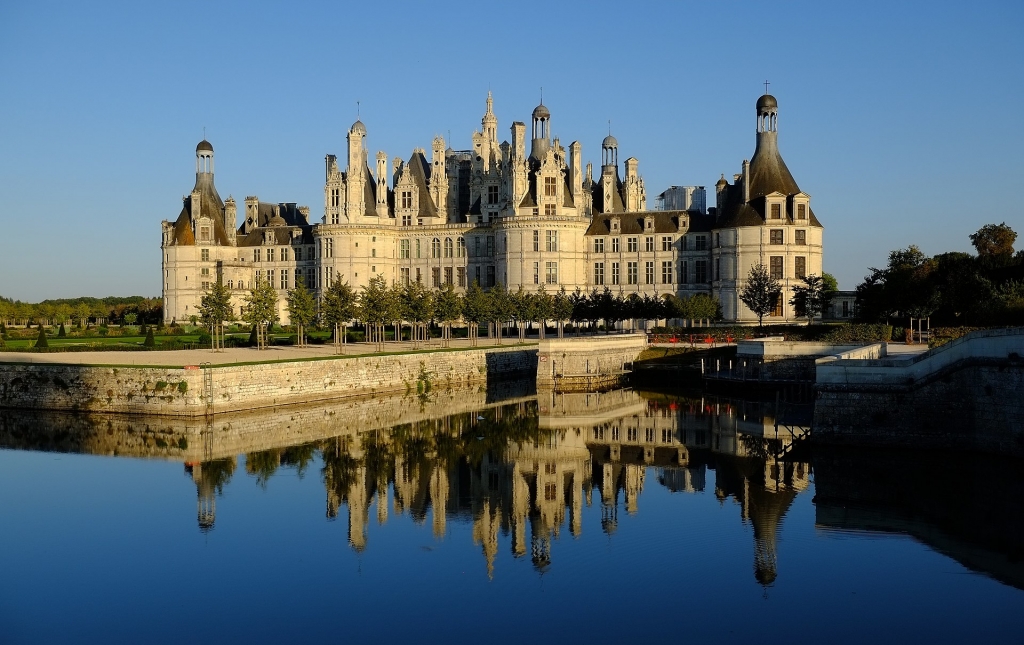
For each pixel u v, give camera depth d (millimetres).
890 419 60656
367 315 111500
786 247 138875
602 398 98938
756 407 90688
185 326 165500
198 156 179750
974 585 38094
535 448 69812
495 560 42719
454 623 35781
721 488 55438
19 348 108562
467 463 64438
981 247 127438
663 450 68562
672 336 124062
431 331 152500
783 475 58562
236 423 77188
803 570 40219
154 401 79000
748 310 140750
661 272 152875
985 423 57281
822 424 62156
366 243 163125
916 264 140000
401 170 175875
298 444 70000
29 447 67188
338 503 53188
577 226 152375
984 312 96625
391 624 35781
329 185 164000
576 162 154875
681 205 189750
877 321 118125
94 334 139375
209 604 37844
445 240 165500
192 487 56375
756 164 144375
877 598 37062
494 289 133500
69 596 38656
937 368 59469
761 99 142875
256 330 121125
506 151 162625
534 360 122500
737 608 36312
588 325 153750
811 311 132625
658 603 37062
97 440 69812
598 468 62562
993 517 47312
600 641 33812
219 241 178500
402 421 81750
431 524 49000
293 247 178375
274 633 35000
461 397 99188
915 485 52906
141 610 37156
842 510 49062
